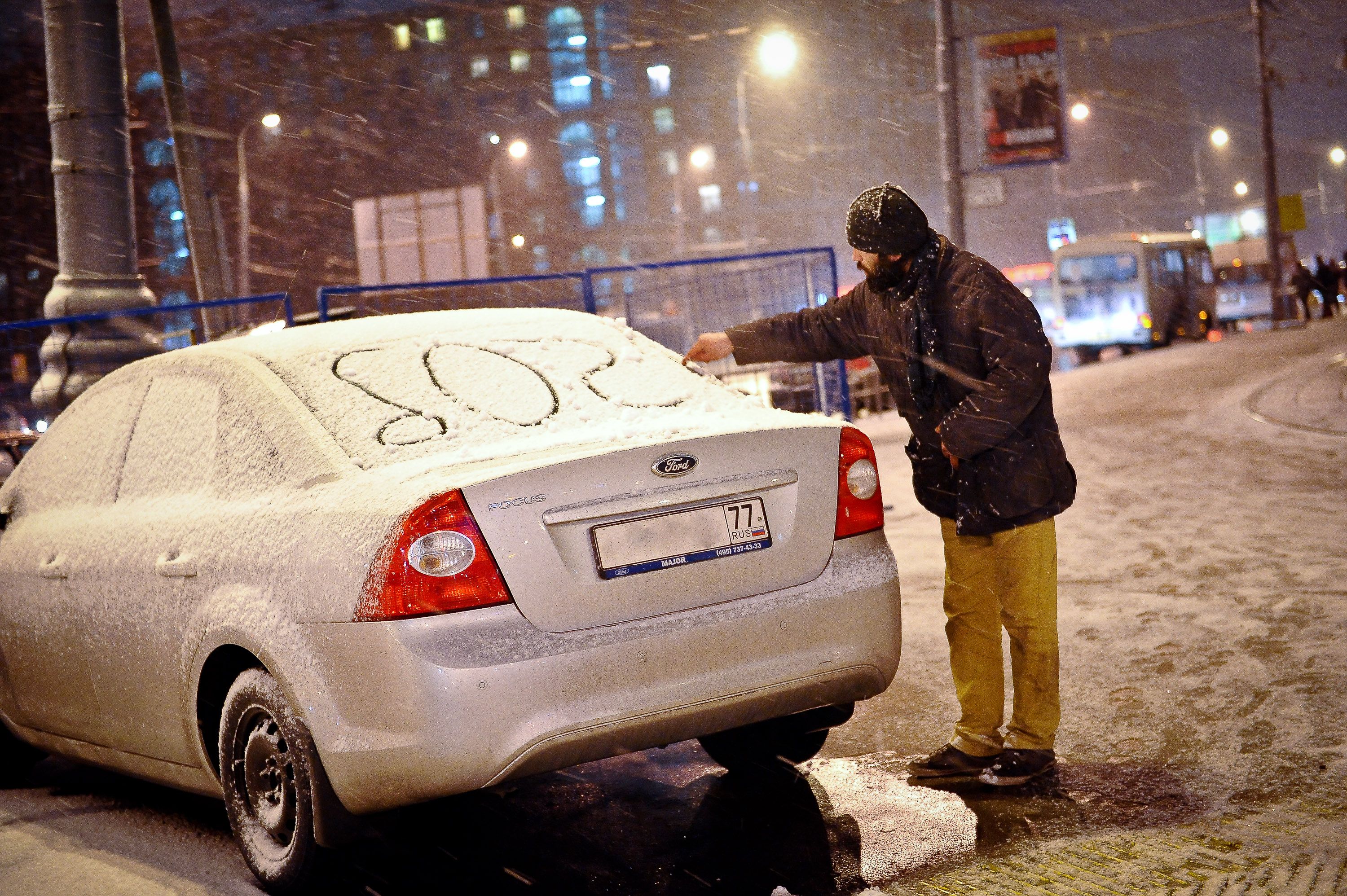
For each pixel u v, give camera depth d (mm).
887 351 4133
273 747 3580
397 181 72312
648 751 4816
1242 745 4078
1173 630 5590
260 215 55875
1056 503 3904
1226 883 3045
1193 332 34562
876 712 4969
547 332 4484
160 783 4379
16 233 44875
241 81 69500
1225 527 8094
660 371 4352
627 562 3309
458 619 3152
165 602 3938
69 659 4488
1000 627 4105
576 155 88375
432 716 3098
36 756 5344
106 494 4520
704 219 93500
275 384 3951
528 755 3131
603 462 3320
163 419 4367
